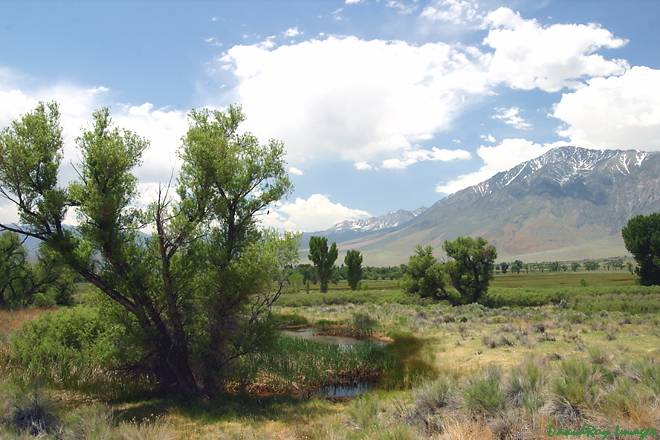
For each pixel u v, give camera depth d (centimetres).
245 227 1844
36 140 1510
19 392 1215
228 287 1692
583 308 3972
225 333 1712
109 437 965
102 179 1559
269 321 1816
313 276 7350
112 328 1753
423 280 5294
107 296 1711
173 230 1591
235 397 1723
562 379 959
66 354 1839
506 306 4659
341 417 1288
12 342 1981
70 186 1523
